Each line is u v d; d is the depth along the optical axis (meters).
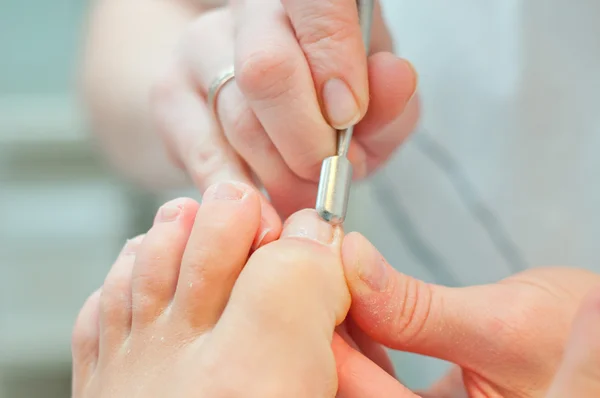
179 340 0.36
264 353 0.34
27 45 0.84
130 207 0.76
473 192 0.53
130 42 0.54
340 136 0.38
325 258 0.36
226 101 0.39
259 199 0.37
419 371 0.56
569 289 0.37
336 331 0.38
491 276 0.54
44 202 0.82
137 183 0.57
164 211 0.38
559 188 0.51
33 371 0.79
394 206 0.55
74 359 0.40
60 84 0.85
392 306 0.36
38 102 0.80
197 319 0.36
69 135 0.79
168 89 0.43
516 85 0.51
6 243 0.81
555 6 0.49
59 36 0.84
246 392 0.34
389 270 0.36
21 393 0.79
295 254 0.35
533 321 0.36
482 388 0.37
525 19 0.50
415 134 0.54
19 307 0.79
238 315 0.35
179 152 0.42
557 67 0.50
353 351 0.36
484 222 0.53
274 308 0.34
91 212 0.82
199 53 0.41
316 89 0.37
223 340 0.35
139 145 0.53
